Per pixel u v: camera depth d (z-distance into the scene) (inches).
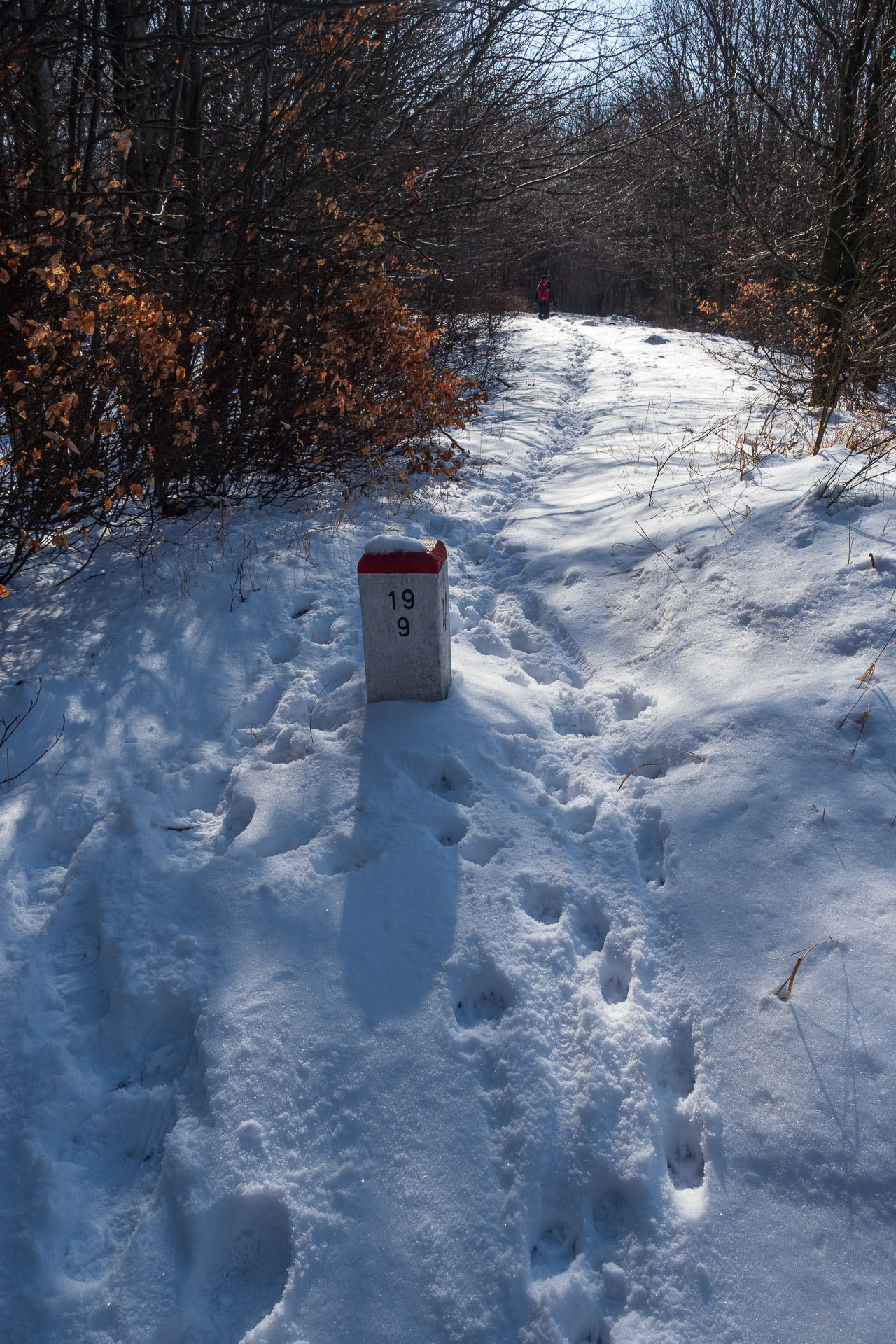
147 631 180.5
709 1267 75.6
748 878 111.3
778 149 475.8
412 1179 83.4
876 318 362.6
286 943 108.8
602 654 172.9
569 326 912.9
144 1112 93.1
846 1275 73.4
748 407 394.6
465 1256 77.4
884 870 106.7
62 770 142.6
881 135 375.6
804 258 473.1
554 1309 73.7
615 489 259.6
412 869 118.4
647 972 104.2
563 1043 96.1
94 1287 78.1
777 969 99.2
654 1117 88.1
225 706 161.0
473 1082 91.7
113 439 208.5
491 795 132.4
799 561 165.5
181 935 111.0
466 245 421.1
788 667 143.5
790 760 125.9
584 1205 82.0
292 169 276.8
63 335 167.3
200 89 267.4
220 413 235.8
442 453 257.9
